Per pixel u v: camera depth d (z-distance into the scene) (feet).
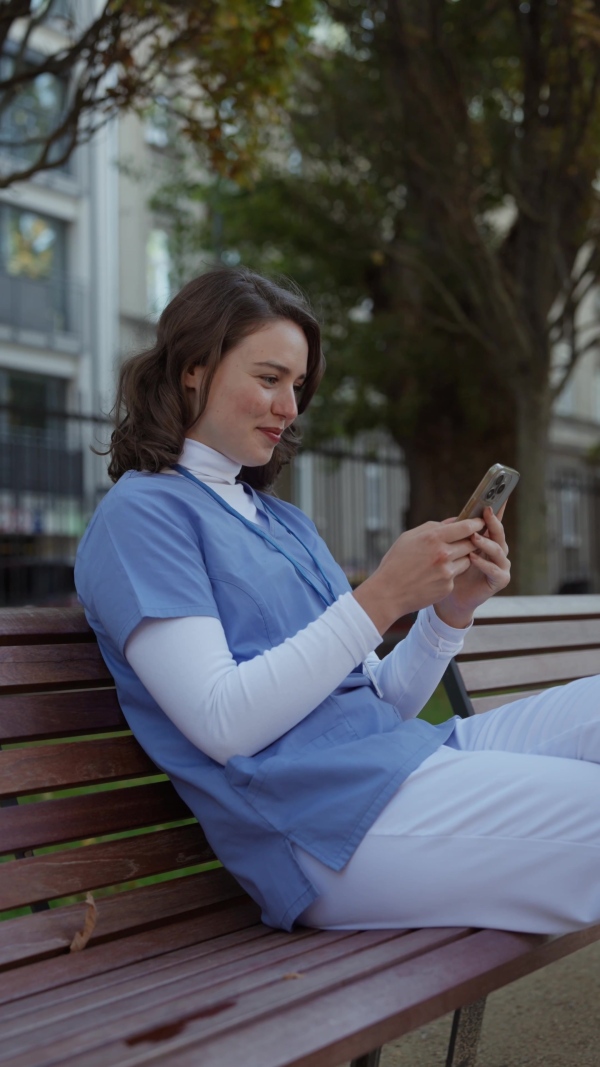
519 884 4.68
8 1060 3.36
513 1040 7.30
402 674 6.20
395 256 30.17
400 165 27.07
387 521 52.54
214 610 5.06
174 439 5.77
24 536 40.19
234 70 15.94
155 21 15.85
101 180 64.59
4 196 59.88
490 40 26.91
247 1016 3.66
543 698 5.79
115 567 5.06
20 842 4.94
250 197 33.45
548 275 26.61
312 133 29.63
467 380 33.24
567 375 27.86
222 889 5.56
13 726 5.18
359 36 24.85
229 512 5.69
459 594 5.97
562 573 51.78
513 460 34.47
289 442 6.78
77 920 4.94
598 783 4.83
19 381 62.23
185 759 5.20
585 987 8.36
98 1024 3.69
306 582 5.78
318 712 5.25
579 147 24.06
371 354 33.86
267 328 5.80
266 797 4.91
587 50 22.89
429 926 4.79
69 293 63.52
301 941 4.75
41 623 5.53
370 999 3.86
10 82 15.92
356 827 4.76
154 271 68.23
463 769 4.85
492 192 30.30
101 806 5.37
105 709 5.65
